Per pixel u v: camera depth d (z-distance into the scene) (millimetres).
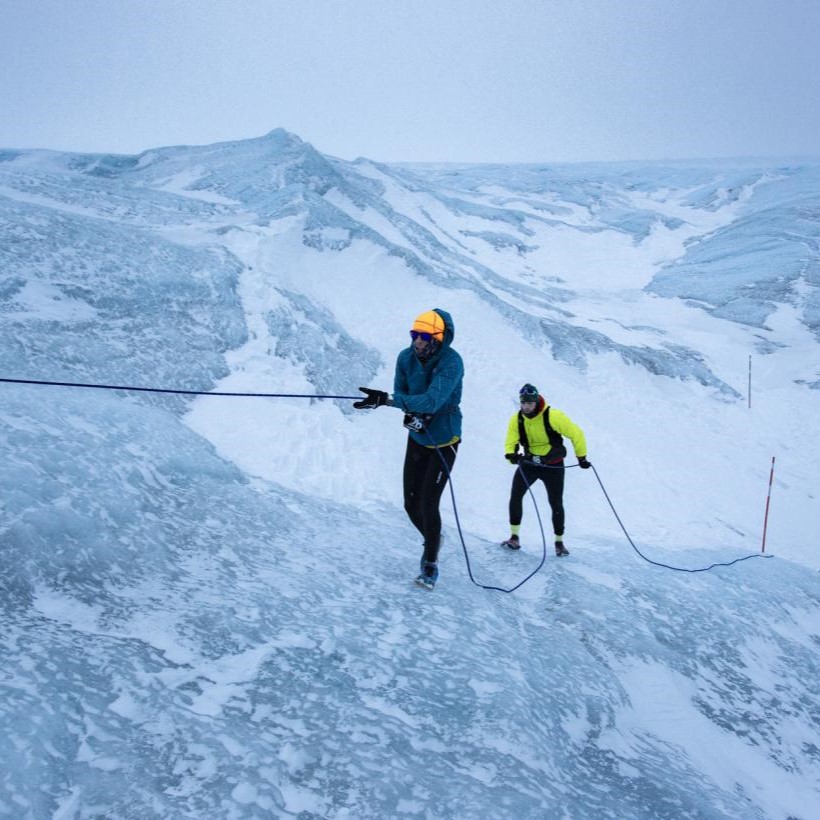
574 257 49656
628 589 6453
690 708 4664
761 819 3371
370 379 13234
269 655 3289
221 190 28484
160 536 4395
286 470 8469
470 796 2541
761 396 25000
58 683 2533
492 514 10375
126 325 10305
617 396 20703
